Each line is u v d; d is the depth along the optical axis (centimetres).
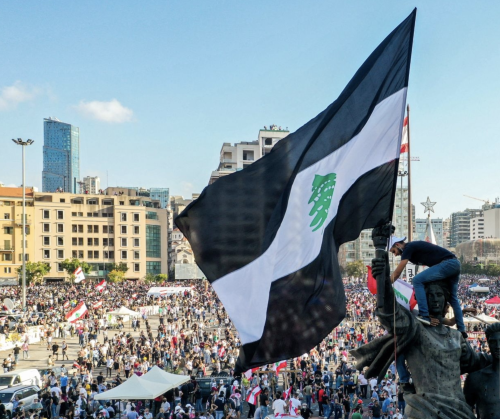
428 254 586
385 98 647
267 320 604
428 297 586
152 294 8894
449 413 548
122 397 2505
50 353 5253
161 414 2559
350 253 16338
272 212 627
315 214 623
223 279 620
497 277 18075
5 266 14238
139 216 15412
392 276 592
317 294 605
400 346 557
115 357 4456
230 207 630
